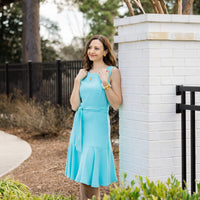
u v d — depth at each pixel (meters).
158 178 3.86
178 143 3.93
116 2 24.92
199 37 3.91
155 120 3.82
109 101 4.01
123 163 4.20
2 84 16.52
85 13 24.52
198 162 4.03
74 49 23.97
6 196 3.92
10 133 11.01
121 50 4.16
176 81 3.89
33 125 10.18
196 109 3.65
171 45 3.85
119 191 2.84
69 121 10.39
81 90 4.10
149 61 3.77
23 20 21.84
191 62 3.94
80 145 4.04
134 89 3.97
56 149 8.44
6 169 6.57
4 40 26.03
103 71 3.98
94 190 4.18
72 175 4.14
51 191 5.19
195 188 3.79
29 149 8.43
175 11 4.86
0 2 15.77
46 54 26.17
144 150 3.87
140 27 3.87
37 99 12.98
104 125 4.03
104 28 24.64
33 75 13.33
